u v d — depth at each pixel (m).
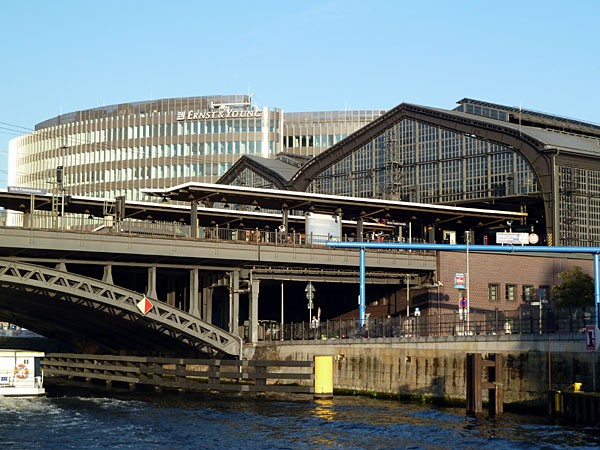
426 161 110.81
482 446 39.72
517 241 89.25
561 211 97.69
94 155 173.25
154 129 167.50
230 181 142.00
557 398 45.97
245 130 162.38
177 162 164.88
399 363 60.38
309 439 42.91
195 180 163.38
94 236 64.31
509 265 89.19
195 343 74.25
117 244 65.38
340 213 85.56
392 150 114.69
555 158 98.00
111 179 170.25
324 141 178.12
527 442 40.22
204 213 86.62
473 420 47.84
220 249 70.94
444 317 64.06
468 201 105.25
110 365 80.12
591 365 48.12
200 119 164.25
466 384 51.19
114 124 171.25
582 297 78.00
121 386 79.19
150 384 74.50
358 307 92.38
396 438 42.59
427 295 84.69
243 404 58.75
